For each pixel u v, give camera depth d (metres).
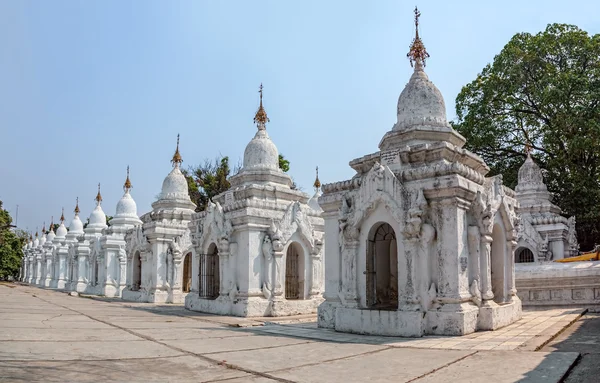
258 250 22.38
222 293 22.72
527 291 21.03
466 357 10.37
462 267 14.32
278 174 25.62
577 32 32.53
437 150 15.16
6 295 33.75
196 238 25.23
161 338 13.36
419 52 18.69
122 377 8.20
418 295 14.30
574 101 30.33
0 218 76.19
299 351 11.45
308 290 23.77
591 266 20.00
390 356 10.70
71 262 52.03
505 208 17.05
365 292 15.52
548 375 8.39
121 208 42.09
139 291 32.12
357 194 15.87
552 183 34.62
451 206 14.45
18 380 7.54
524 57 33.03
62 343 11.59
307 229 23.86
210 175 52.66
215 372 8.93
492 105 34.78
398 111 18.11
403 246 14.70
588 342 12.09
